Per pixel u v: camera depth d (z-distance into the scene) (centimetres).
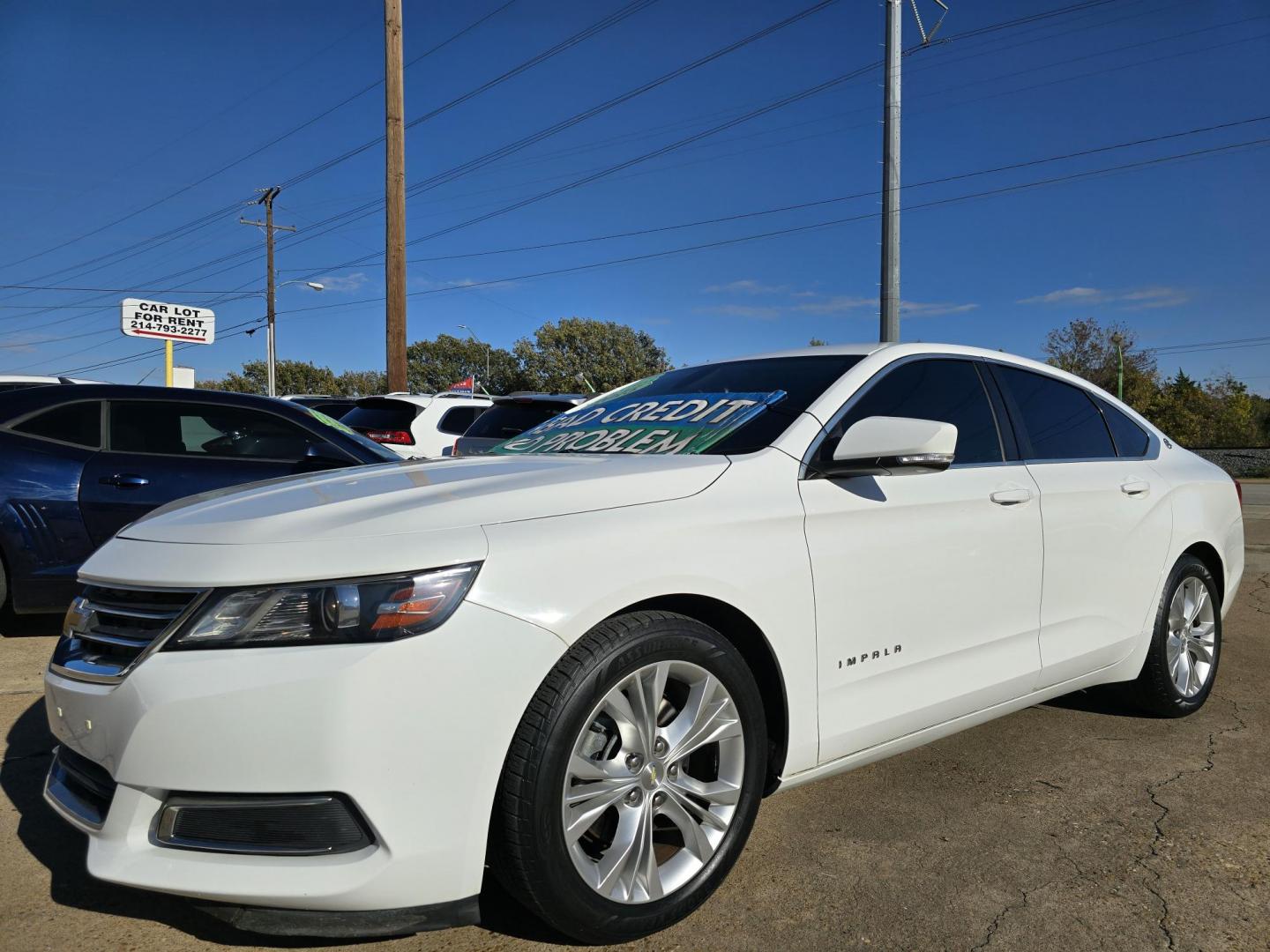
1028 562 327
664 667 231
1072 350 4984
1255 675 486
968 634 306
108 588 220
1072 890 257
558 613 211
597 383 7125
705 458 265
